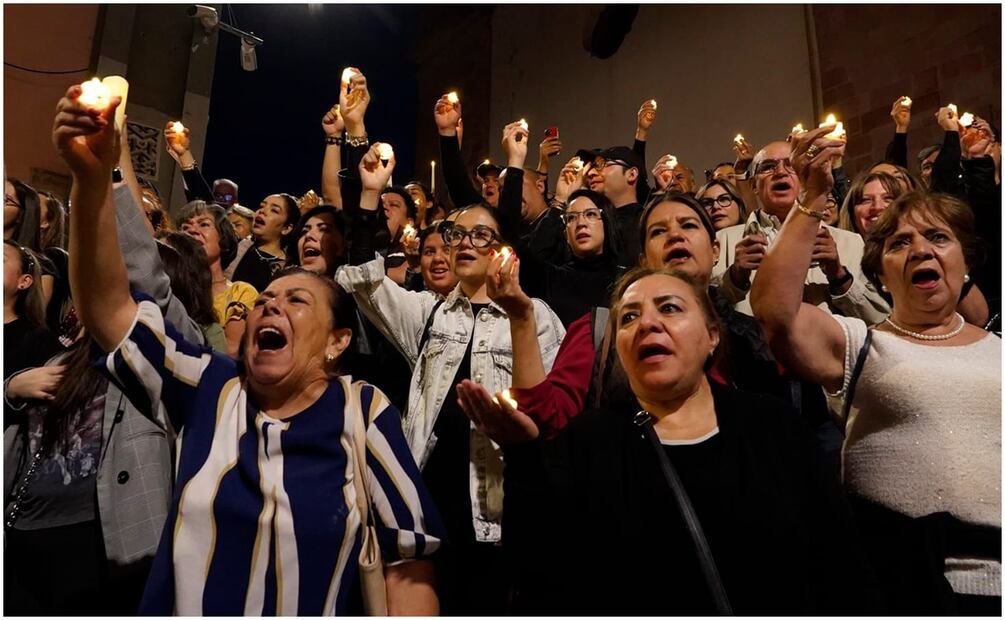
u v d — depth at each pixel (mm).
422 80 10031
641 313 1545
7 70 6109
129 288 1574
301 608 1345
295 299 1633
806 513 1343
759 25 6422
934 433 1503
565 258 3033
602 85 7754
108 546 1595
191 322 1796
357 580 1456
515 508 1349
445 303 2250
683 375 1476
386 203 3328
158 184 6711
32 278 2191
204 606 1302
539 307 2213
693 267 2096
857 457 1606
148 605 1306
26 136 6113
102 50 6562
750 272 2377
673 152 6945
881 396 1585
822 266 2266
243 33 6668
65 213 3055
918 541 1437
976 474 1451
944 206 1738
